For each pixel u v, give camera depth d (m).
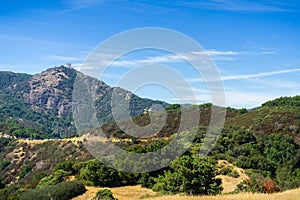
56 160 67.62
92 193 34.78
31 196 34.81
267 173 44.25
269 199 15.46
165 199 17.22
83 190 35.88
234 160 46.16
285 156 50.91
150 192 33.47
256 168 46.00
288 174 46.09
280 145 52.62
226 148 49.69
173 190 28.33
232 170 41.88
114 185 37.09
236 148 48.81
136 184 37.16
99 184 37.56
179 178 27.94
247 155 48.25
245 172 42.81
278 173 46.31
